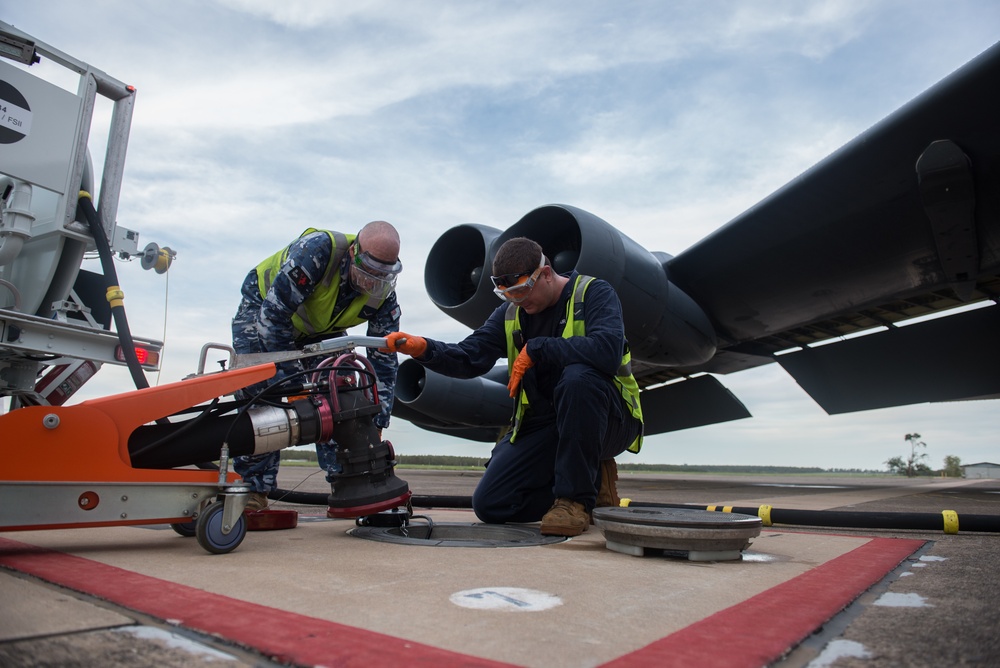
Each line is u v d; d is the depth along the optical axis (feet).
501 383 29.78
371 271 7.88
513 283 7.41
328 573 4.49
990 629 3.25
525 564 5.10
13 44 9.96
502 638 2.92
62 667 2.31
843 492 24.12
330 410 6.44
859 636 3.11
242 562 4.90
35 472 4.60
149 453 5.57
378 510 6.72
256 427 5.97
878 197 17.48
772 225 19.58
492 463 8.54
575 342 7.03
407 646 2.74
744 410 37.22
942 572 5.08
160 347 11.75
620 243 16.35
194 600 3.44
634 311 17.04
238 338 8.56
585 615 3.42
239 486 5.36
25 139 10.10
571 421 7.04
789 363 33.01
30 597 3.46
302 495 12.38
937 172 15.62
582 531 7.16
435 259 19.15
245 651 2.63
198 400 5.45
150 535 6.46
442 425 33.68
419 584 4.16
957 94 14.67
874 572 4.97
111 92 11.43
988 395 27.07
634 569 5.01
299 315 8.55
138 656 2.50
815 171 17.85
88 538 6.21
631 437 8.35
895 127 15.92
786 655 2.77
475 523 8.35
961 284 20.11
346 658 2.53
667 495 20.67
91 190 11.42
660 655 2.69
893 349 28.66
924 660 2.71
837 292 21.79
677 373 37.99
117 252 11.39
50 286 10.84
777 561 5.63
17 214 10.10
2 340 9.65
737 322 24.44
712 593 4.08
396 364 9.08
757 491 24.86
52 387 12.19
